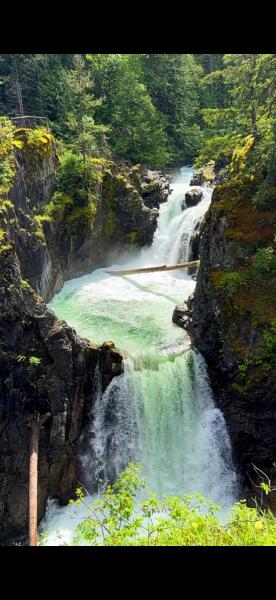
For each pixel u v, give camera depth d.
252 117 23.06
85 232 30.44
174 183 45.28
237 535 7.91
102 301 27.45
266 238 20.50
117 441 19.80
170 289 29.50
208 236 21.94
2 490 17.97
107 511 17.94
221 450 19.89
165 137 50.78
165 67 54.44
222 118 24.45
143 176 39.94
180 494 18.98
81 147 31.12
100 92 47.91
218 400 20.52
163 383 20.23
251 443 19.33
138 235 34.97
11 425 18.28
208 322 21.14
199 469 19.92
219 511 18.28
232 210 21.41
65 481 18.95
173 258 34.31
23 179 24.86
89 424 19.59
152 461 19.97
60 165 30.14
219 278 20.70
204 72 66.50
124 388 19.77
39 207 26.88
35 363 18.39
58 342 18.66
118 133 44.66
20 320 18.69
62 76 45.47
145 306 26.62
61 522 18.22
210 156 25.09
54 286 28.14
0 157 22.89
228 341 19.67
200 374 21.05
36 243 24.36
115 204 34.03
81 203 30.27
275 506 17.77
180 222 34.62
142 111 44.34
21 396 18.44
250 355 18.81
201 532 7.97
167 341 22.33
